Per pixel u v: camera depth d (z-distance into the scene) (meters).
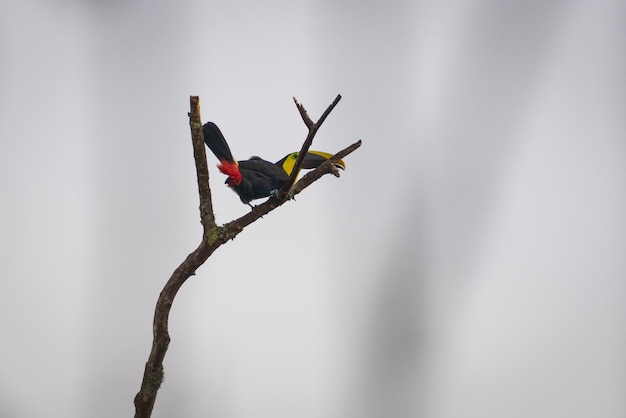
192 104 4.86
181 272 4.99
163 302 4.87
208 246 5.05
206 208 5.09
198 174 5.02
